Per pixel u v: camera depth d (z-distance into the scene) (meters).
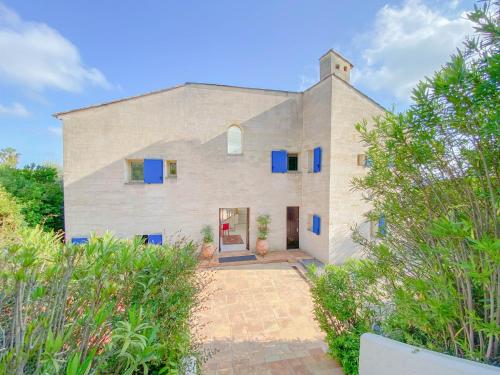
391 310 3.30
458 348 1.98
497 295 1.54
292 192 11.55
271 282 8.05
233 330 5.31
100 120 9.59
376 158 2.59
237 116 10.89
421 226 2.20
